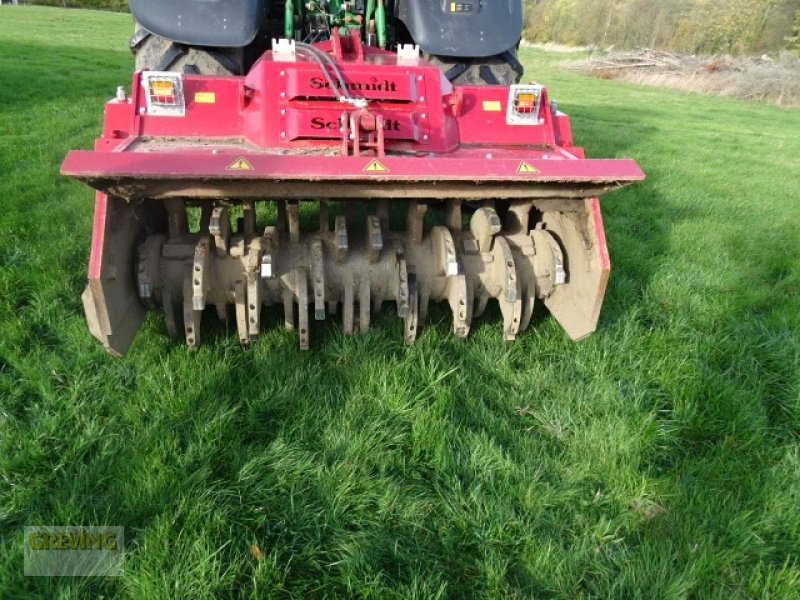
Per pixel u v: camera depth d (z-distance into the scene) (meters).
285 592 2.01
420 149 3.04
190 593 1.94
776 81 18.83
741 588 2.10
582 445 2.68
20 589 1.95
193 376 2.88
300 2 4.28
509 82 4.18
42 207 4.86
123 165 2.27
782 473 2.55
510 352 3.28
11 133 7.29
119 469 2.40
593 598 2.04
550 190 2.65
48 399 2.78
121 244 2.71
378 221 2.98
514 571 2.13
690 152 9.02
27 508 2.26
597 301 2.88
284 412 2.75
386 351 3.18
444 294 3.20
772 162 8.78
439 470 2.47
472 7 3.94
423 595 1.99
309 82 3.01
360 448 2.54
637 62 24.25
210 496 2.29
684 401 2.98
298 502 2.31
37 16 29.33
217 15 3.59
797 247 5.06
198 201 3.53
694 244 4.97
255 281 2.88
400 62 3.50
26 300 3.61
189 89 3.00
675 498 2.41
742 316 3.85
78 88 10.49
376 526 2.24
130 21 30.14
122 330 2.72
